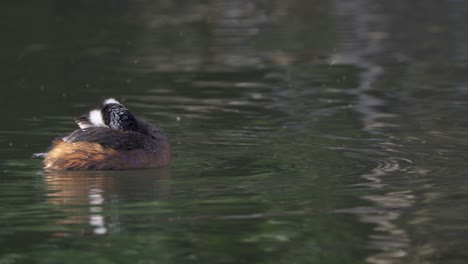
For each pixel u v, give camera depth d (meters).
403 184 16.14
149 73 29.75
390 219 14.11
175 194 15.50
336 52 33.84
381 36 37.72
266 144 19.67
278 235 13.18
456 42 35.72
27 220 13.99
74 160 17.27
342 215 14.26
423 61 31.67
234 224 13.83
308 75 29.33
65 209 14.56
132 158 17.38
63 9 46.53
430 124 21.77
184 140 20.19
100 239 13.12
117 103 18.66
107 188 15.94
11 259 12.31
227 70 30.33
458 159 18.09
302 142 19.91
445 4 47.66
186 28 40.62
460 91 26.22
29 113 23.20
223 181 16.42
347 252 12.63
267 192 15.62
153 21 42.94
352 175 16.83
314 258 12.39
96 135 17.62
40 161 18.00
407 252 12.66
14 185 16.09
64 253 12.55
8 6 47.19
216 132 21.05
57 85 27.56
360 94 25.98
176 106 24.44
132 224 13.82
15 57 32.66
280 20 43.25
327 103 24.64
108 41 36.62
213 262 12.22
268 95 25.94
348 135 20.55
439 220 14.04
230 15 45.25
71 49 34.62
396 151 18.91
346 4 49.00
